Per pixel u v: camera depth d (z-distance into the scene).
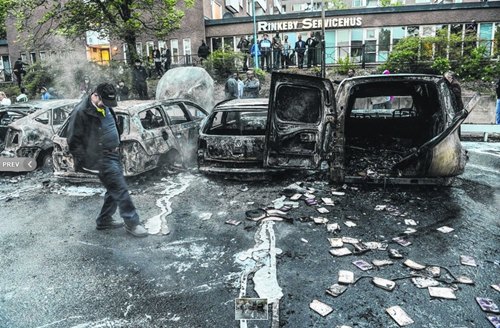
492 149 8.55
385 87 6.48
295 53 21.20
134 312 3.00
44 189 6.45
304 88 5.44
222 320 2.86
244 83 13.91
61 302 3.16
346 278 3.34
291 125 5.55
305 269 3.55
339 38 22.02
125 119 6.16
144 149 6.15
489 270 3.46
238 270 3.57
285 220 4.66
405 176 5.46
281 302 3.05
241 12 31.14
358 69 19.22
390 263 3.60
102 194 6.03
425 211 4.89
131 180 6.54
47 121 7.94
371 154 6.51
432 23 20.77
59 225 4.84
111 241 4.31
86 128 4.07
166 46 24.06
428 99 6.45
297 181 6.26
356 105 7.27
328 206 5.11
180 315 2.94
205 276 3.49
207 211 5.09
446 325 2.73
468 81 16.66
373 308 2.95
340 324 2.77
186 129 7.23
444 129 5.22
